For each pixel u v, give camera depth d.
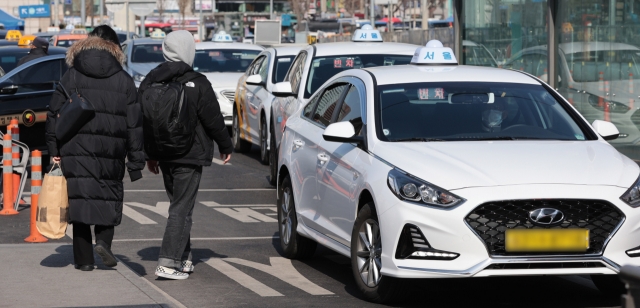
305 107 16.75
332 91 15.80
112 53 13.57
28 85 26.64
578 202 11.66
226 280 14.30
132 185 25.97
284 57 30.08
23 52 30.31
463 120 13.70
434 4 121.00
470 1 35.38
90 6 148.50
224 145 14.09
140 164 13.53
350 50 24.11
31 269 14.17
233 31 173.50
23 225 19.30
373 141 13.28
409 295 13.22
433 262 11.67
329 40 72.06
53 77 27.11
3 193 20.80
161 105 13.45
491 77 14.84
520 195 11.53
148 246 17.27
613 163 12.41
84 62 13.41
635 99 26.06
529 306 12.58
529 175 11.84
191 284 13.99
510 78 14.87
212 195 24.34
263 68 30.78
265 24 62.22
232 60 39.41
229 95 36.19
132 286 12.99
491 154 12.48
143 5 59.75
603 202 11.70
